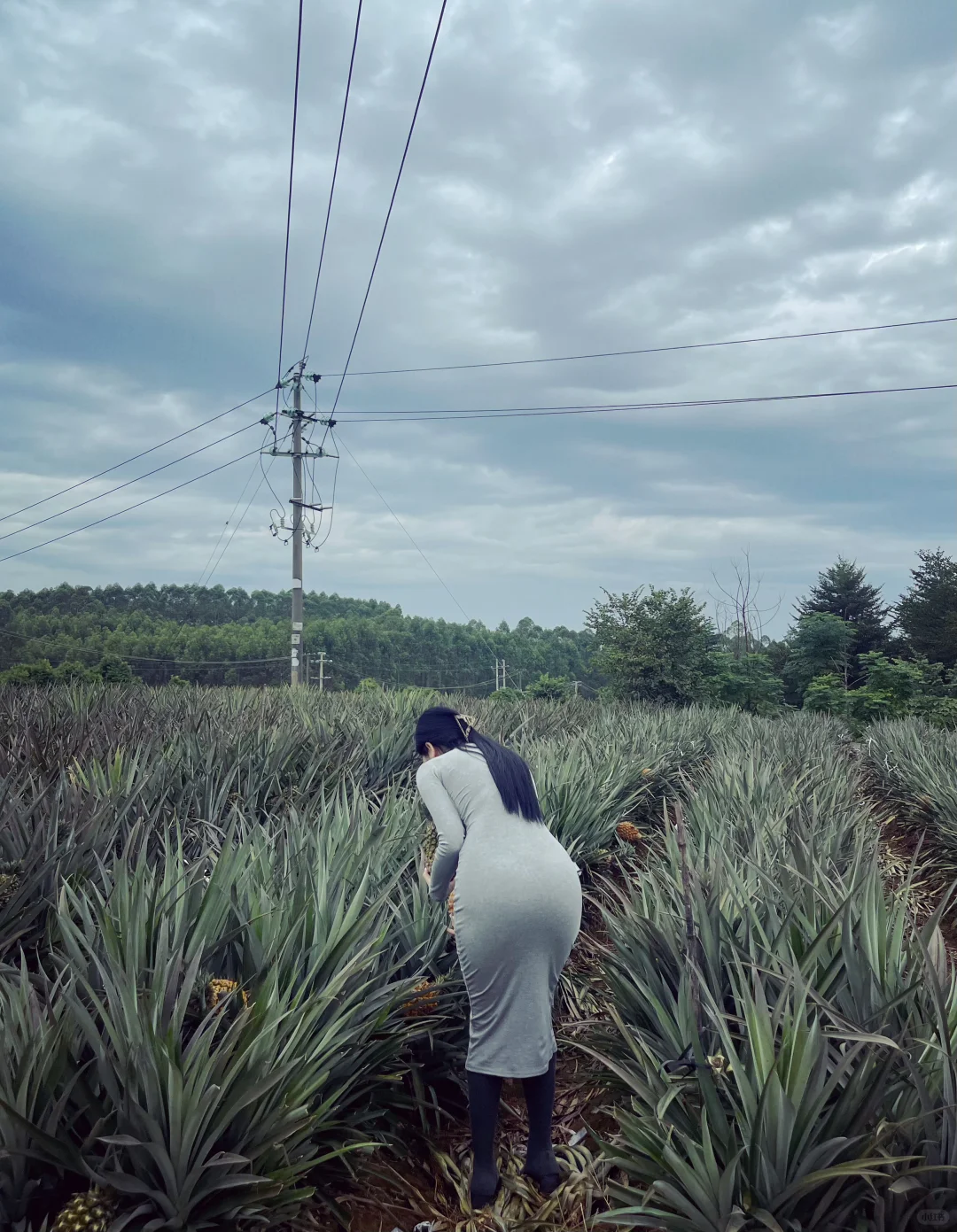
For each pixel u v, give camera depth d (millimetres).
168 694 15297
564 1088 3645
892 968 3047
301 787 6625
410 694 14742
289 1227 2617
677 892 3906
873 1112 2469
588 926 5465
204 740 7273
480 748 3219
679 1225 2328
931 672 26219
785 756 10211
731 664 28250
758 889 3934
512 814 3051
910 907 5980
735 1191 2424
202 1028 2465
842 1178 2285
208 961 3115
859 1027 2561
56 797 4598
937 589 52094
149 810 5223
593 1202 2900
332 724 9922
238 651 108812
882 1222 2301
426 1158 3123
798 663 31406
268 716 9859
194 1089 2270
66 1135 2434
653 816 8570
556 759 7844
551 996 2965
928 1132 2387
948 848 7715
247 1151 2463
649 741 10648
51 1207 2420
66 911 2996
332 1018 2963
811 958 2932
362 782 7301
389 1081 3158
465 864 2953
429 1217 2811
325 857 3803
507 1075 2836
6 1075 2365
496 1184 2883
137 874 3117
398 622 146125
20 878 3791
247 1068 2451
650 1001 3217
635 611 28484
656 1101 2639
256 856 3785
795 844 4141
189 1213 2357
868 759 13914
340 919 3279
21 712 9227
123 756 5996
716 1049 2967
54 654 102750
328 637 121062
